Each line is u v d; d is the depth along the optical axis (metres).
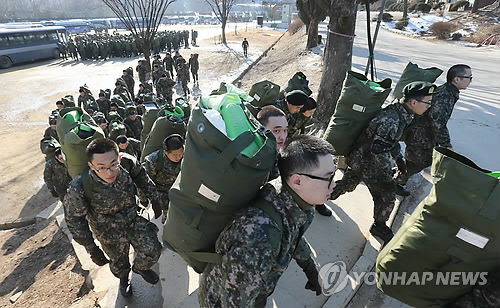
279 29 52.97
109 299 2.79
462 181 1.48
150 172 3.29
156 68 14.21
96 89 15.32
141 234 2.63
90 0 95.25
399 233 1.90
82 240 2.50
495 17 28.11
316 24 17.52
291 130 3.60
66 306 3.03
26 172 7.73
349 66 5.32
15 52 20.75
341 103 2.98
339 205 3.78
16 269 4.09
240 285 1.31
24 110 12.41
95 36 29.52
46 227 5.06
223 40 32.94
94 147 2.16
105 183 2.38
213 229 1.49
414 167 3.79
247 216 1.36
